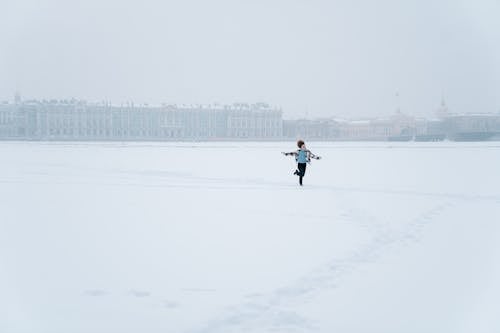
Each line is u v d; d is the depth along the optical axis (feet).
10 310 22.03
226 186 75.36
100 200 58.65
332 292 24.58
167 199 59.93
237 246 34.24
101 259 30.71
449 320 21.24
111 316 21.31
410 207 53.47
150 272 27.91
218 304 22.76
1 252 32.40
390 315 21.70
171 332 19.62
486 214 48.75
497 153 190.29
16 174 94.68
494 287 25.53
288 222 43.91
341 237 37.37
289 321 20.85
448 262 30.17
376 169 112.37
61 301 23.17
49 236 37.42
